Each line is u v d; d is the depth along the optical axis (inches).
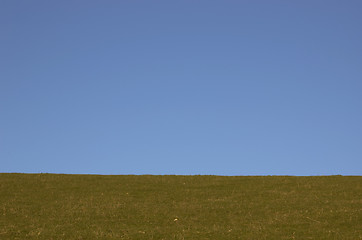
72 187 1727.4
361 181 1808.6
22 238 1115.9
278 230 1186.6
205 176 2047.2
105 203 1478.8
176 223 1262.3
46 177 1935.3
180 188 1728.6
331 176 1995.6
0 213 1341.0
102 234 1151.6
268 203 1471.5
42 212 1362.0
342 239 1107.3
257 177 1996.8
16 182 1795.0
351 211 1343.5
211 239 1118.4
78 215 1334.9
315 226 1216.2
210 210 1397.6
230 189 1702.8
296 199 1513.3
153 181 1868.8
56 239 1112.8
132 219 1300.4
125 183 1818.4
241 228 1206.3
